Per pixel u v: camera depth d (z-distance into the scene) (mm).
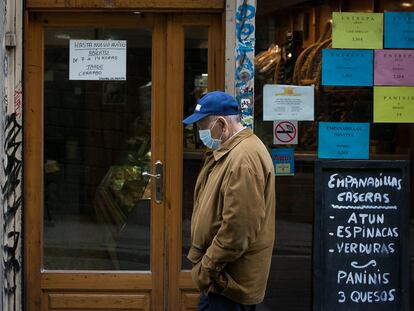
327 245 5262
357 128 5355
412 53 5336
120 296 5367
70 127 5379
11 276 5195
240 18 5129
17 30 5117
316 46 5316
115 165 5414
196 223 3777
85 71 5340
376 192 5262
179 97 5285
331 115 5340
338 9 5320
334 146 5355
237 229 3523
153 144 5312
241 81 5156
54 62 5324
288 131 5324
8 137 5145
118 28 5316
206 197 3742
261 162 3664
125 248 5414
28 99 5289
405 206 5270
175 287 5344
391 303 5293
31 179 5324
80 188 5430
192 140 5305
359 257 5270
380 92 5352
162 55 5309
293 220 5352
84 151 5402
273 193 3785
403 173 5254
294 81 5312
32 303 5344
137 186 5387
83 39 5320
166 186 5324
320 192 5250
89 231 5434
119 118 5379
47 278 5340
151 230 5348
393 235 5273
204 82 5293
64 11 5230
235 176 3562
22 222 5215
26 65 5230
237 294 3725
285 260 5371
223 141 3777
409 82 5355
